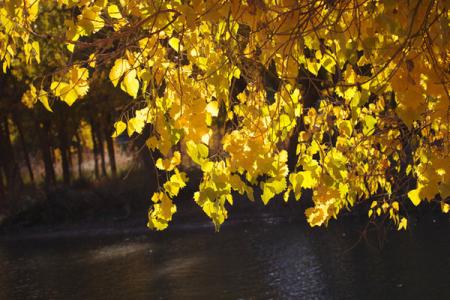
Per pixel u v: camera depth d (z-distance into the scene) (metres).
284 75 2.97
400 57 2.64
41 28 11.94
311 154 3.72
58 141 46.91
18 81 37.16
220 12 2.79
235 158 3.14
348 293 16.59
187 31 3.23
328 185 3.54
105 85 34.31
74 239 32.50
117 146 51.78
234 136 3.23
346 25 2.92
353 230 23.11
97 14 3.16
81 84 3.24
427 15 2.44
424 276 16.86
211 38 3.33
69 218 36.56
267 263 20.95
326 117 4.22
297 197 3.39
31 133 46.88
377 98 5.10
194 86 3.32
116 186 37.88
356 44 2.71
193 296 17.94
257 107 3.27
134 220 35.00
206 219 32.62
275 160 3.23
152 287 19.53
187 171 35.12
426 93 2.65
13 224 36.56
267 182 3.20
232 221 30.88
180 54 3.19
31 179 44.19
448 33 2.48
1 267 25.92
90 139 53.16
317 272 18.92
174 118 3.13
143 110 3.26
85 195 37.16
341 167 3.61
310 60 3.42
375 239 21.39
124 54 3.30
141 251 26.36
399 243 20.00
